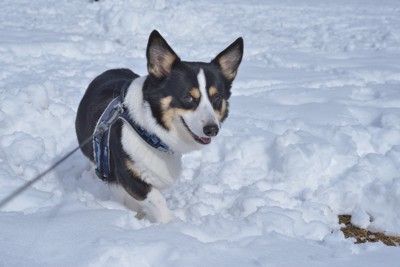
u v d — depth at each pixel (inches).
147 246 55.8
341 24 173.6
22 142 74.9
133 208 68.5
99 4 179.5
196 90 63.5
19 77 98.0
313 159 74.6
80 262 53.7
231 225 62.1
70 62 112.2
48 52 118.1
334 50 140.6
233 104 93.1
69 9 178.2
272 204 67.9
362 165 74.7
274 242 59.9
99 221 59.6
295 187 72.4
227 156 78.2
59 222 58.8
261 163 77.7
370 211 69.9
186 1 207.9
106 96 69.2
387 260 58.6
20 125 80.0
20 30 138.8
